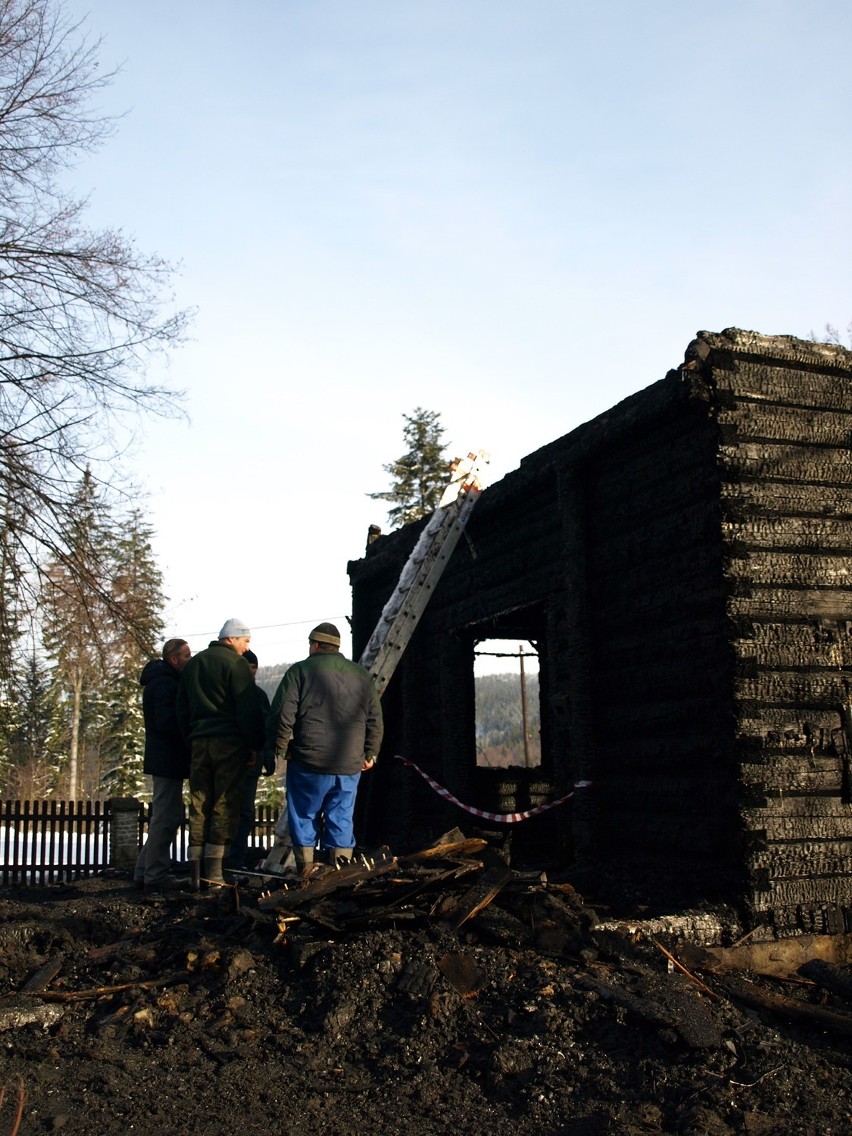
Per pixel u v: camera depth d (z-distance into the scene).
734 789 6.68
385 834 12.17
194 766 7.85
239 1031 5.34
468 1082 4.75
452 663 10.96
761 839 6.57
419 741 11.60
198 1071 4.97
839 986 6.04
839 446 7.41
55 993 5.98
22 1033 5.62
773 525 7.05
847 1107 4.46
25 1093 4.78
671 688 7.39
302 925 6.24
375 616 13.27
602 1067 4.73
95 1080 4.87
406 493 43.97
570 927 5.95
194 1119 4.45
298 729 7.14
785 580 7.03
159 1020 5.57
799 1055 4.90
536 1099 4.52
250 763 7.92
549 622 9.00
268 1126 4.38
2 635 16.47
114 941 6.90
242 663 7.89
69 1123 4.43
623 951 5.86
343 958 5.67
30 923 7.07
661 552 7.57
